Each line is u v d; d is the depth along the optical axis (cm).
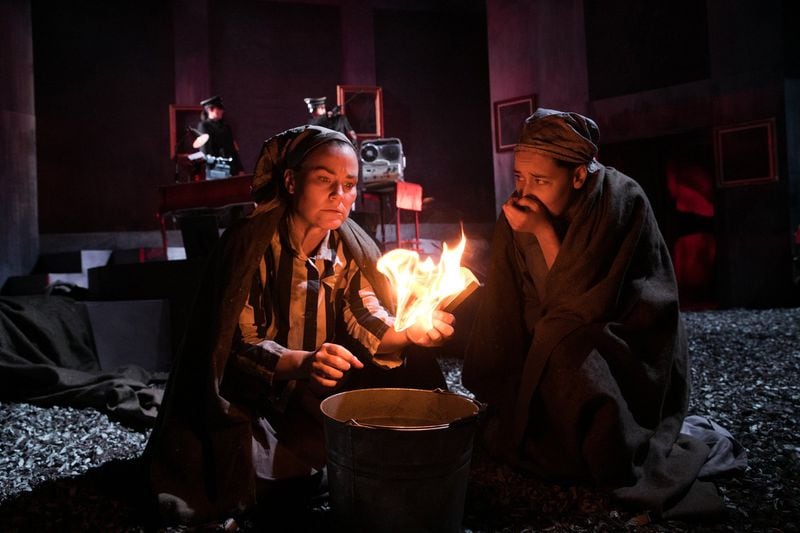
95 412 337
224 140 931
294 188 188
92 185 1138
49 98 1120
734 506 191
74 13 1135
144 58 1173
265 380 178
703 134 1156
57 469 240
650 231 213
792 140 986
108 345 505
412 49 1326
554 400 202
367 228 729
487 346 239
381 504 149
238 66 1229
